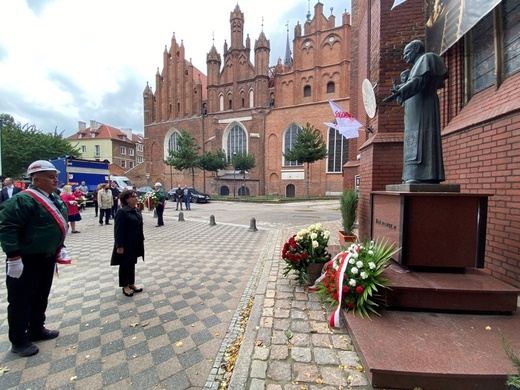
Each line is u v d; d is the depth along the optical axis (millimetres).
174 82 42406
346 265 2928
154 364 2455
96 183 18781
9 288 2576
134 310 3520
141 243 4145
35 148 35344
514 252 3217
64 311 3494
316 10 32312
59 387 2174
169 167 43000
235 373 2152
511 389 1743
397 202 3158
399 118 5562
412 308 2803
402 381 1952
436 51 4969
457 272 3152
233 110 38031
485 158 3717
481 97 4234
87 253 6512
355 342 2395
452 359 2029
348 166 12578
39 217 2588
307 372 2148
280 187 35094
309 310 3236
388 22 5570
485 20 4273
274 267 5039
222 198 28203
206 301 3791
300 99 34031
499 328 2443
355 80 11109
